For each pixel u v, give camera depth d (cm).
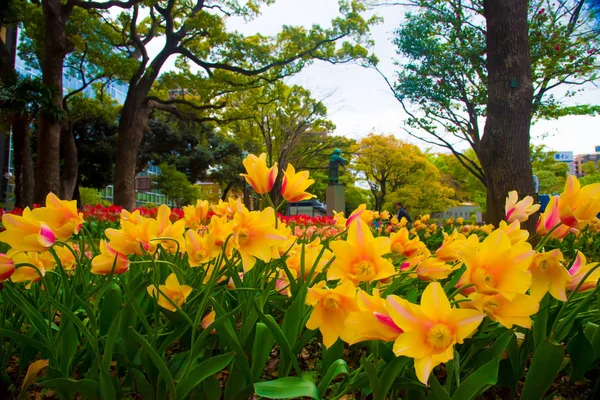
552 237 102
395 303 71
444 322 69
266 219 106
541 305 109
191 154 3023
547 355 96
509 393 129
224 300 137
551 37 972
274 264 135
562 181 3225
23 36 1772
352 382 99
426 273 114
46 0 1321
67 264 151
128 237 114
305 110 2089
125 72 1489
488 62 611
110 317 127
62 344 115
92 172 2559
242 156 3303
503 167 573
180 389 97
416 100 1162
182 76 1769
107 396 100
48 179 1321
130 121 1636
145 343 96
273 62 1730
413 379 99
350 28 1662
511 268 75
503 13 591
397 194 2686
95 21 1521
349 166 2884
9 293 117
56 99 1349
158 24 1750
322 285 110
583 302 106
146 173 5003
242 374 107
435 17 1062
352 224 90
